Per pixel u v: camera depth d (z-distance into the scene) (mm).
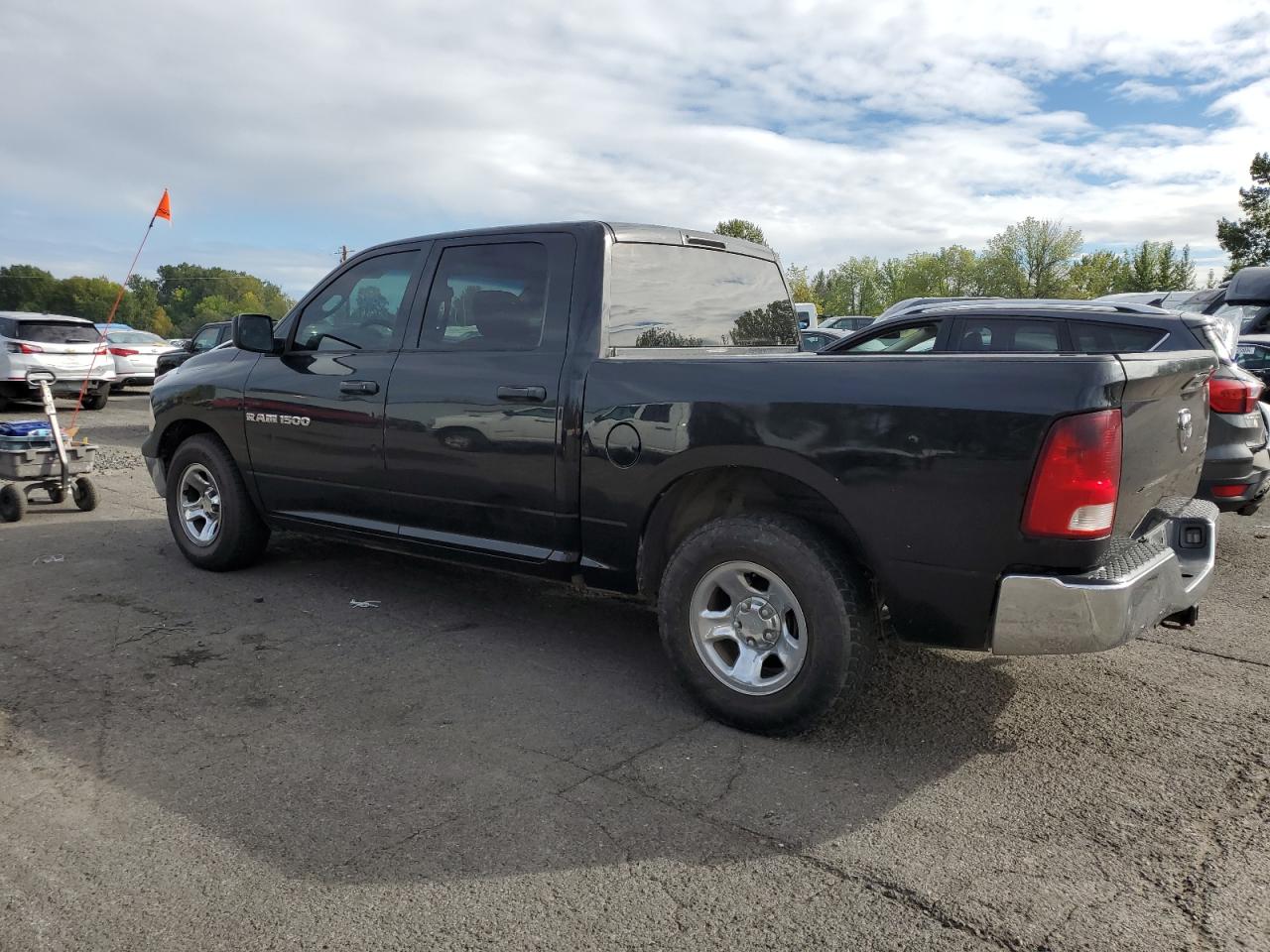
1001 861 2537
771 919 2271
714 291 4445
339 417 4512
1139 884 2436
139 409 18375
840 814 2777
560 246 3912
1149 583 2855
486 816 2738
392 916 2270
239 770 3020
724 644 3467
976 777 3023
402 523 4402
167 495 5586
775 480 3330
